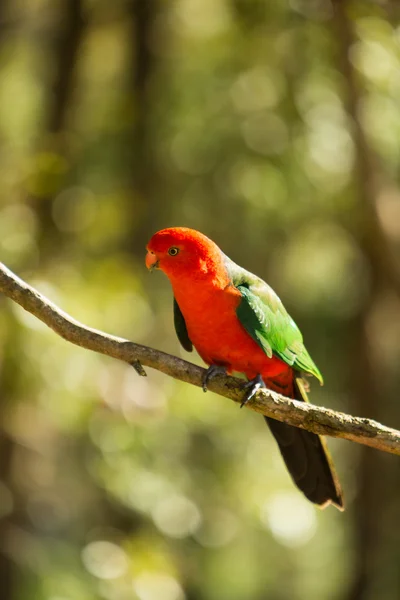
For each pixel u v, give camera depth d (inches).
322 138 551.2
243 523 595.8
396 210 534.3
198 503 572.7
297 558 662.5
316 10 515.8
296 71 548.4
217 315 289.7
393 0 486.0
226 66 574.2
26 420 477.4
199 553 608.1
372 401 590.6
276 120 553.6
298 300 619.8
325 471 309.9
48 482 582.9
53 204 532.4
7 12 623.2
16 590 528.1
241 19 552.7
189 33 624.4
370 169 521.0
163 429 531.5
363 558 592.4
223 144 565.3
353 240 597.9
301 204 568.1
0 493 546.3
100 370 443.5
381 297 588.1
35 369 425.1
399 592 577.3
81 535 578.6
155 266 287.7
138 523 581.0
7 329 418.3
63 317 256.2
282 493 574.2
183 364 260.2
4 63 638.5
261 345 290.5
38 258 485.1
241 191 555.2
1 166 507.8
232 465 590.6
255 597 662.5
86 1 627.5
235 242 590.6
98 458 508.4
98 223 518.9
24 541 526.3
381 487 592.7
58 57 623.2
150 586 482.0
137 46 630.5
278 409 257.9
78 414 446.0
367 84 521.0
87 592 483.5
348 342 616.4
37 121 636.1
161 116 604.1
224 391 262.1
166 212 596.4
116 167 614.2
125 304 475.5
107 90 650.2
